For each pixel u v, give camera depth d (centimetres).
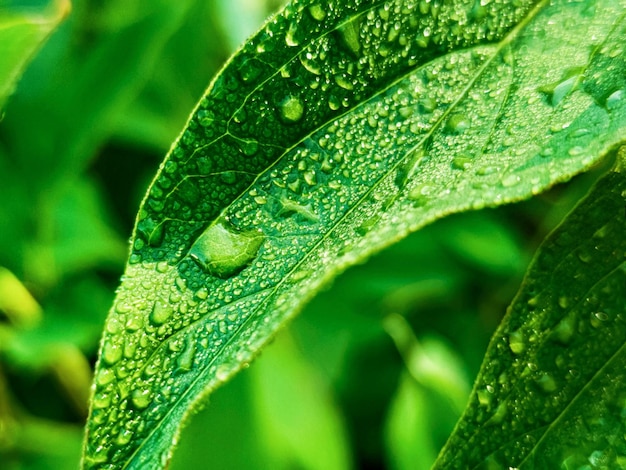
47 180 19
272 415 20
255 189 10
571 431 10
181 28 21
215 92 10
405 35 10
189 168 10
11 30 13
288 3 10
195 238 10
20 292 21
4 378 21
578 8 10
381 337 23
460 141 10
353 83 10
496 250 22
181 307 10
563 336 10
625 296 10
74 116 19
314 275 9
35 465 20
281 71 10
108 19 20
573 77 10
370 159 10
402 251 22
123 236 23
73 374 21
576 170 9
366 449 23
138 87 19
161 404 9
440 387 20
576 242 10
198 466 19
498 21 10
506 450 10
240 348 9
